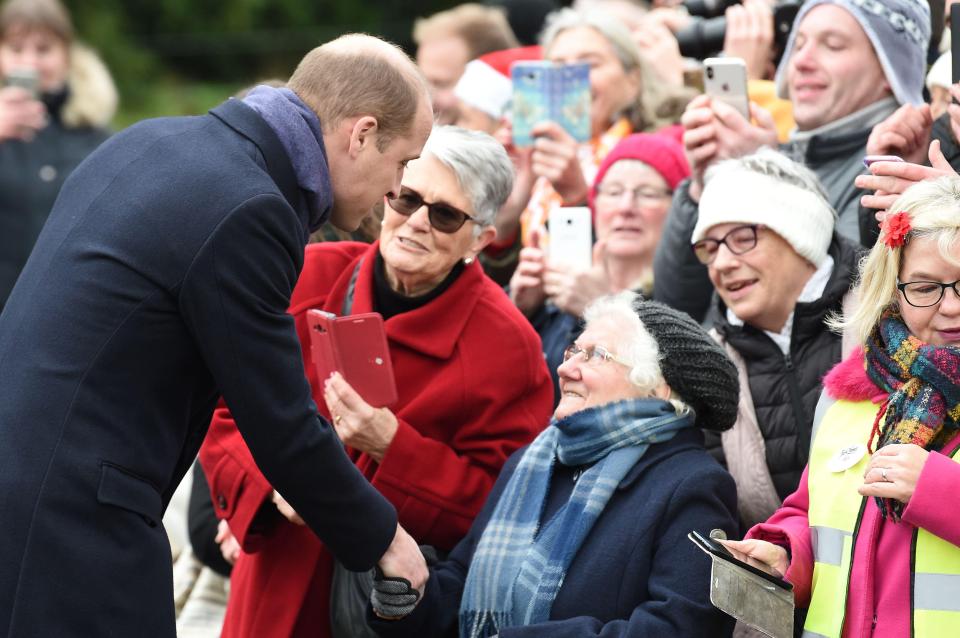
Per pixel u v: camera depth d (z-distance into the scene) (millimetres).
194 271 6461
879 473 5996
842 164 9211
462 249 8227
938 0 10234
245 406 6629
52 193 13414
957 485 5875
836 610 6270
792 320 7914
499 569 7277
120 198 6598
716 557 6242
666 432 7309
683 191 9383
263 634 8109
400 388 8234
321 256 8750
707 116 9117
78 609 6320
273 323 6656
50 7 13961
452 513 7996
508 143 11078
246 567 8406
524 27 15695
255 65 38281
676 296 9289
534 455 7617
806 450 7715
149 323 6488
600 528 7156
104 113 14094
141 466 6535
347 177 7035
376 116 6938
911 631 5992
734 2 11195
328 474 6871
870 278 6430
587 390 7445
